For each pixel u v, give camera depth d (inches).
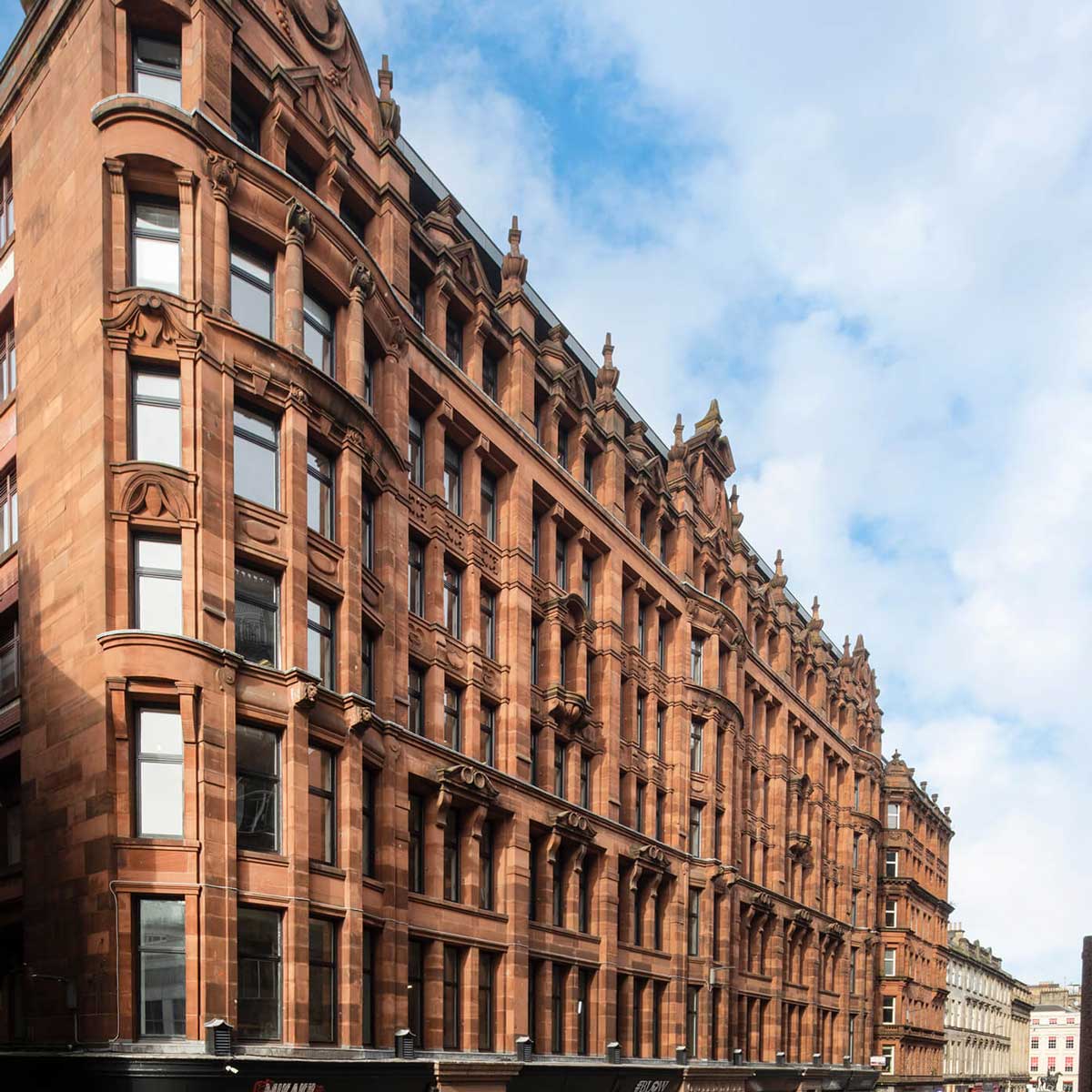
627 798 1688.0
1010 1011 5093.5
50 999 887.7
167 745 897.5
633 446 1823.3
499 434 1421.0
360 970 1018.1
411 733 1176.8
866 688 3189.0
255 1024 904.9
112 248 952.3
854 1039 2751.0
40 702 960.9
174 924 866.1
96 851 862.5
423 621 1257.4
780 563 2554.1
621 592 1701.5
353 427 1098.1
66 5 1024.2
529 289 1600.6
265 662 976.9
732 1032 1952.5
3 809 1034.1
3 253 1129.4
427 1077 1095.6
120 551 908.0
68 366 972.6
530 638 1445.6
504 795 1341.0
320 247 1090.1
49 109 1050.1
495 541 1437.0
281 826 957.8
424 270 1332.4
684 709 1873.8
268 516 995.3
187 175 964.6
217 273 981.8
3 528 1095.0
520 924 1338.6
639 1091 1581.0
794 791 2442.2
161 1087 813.9
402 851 1137.4
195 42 1004.6
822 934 2502.5
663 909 1775.3
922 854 3575.3
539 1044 1380.4
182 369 945.5
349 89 1219.9
